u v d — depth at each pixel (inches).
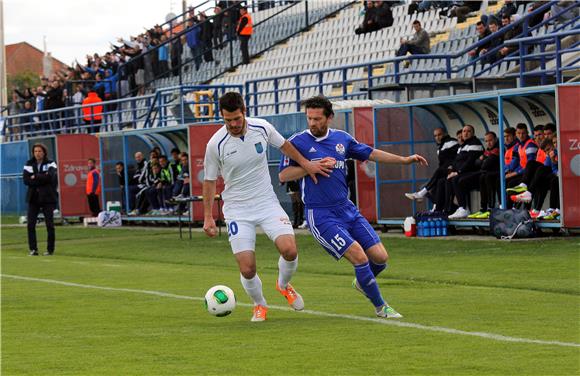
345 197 595.5
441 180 1259.2
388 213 1343.5
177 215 1718.8
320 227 587.5
